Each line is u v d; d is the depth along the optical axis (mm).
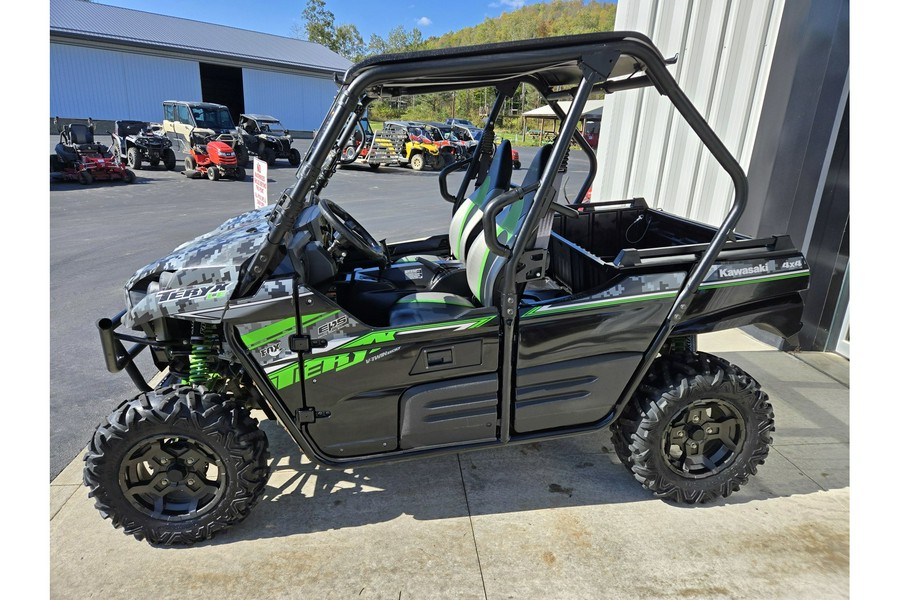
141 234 7988
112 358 2150
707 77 4672
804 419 3184
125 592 1988
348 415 2168
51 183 13023
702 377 2277
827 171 3781
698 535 2281
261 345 2029
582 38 1846
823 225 3883
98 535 2266
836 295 3990
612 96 5848
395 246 3301
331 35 62844
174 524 2164
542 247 2152
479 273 2400
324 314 2033
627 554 2176
